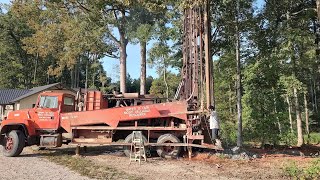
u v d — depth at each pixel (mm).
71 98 14836
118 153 14648
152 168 11086
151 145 13258
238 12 17875
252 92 19328
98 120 13891
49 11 30891
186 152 13852
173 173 10234
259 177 9742
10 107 43312
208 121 13828
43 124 14195
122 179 9258
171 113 13555
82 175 9750
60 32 31719
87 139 13977
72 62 34969
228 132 22906
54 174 9797
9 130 14328
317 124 44094
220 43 19625
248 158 13188
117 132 14289
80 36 27656
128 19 25516
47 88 38688
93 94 14602
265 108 19188
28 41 41062
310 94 47688
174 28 19859
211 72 15359
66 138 14391
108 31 28141
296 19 18859
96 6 26469
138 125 14055
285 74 19125
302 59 19297
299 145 21469
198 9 14758
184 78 15211
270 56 18469
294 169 9852
